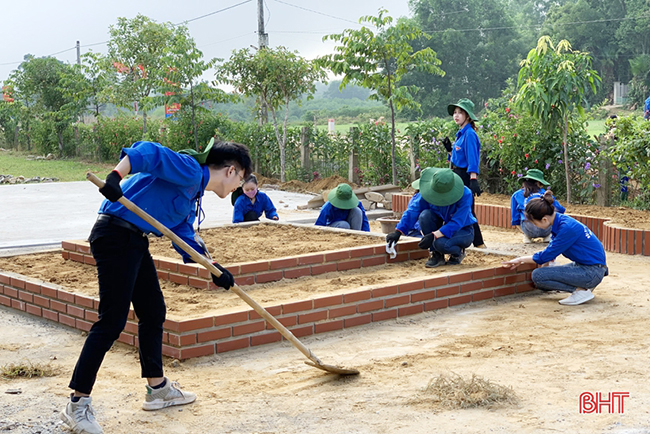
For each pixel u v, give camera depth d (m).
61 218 13.56
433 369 4.81
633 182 13.11
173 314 5.51
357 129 18.73
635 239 9.82
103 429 3.86
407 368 4.86
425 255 8.01
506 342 5.49
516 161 14.30
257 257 7.07
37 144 36.22
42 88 35.38
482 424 3.75
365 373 4.77
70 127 34.06
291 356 5.32
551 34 70.88
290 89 21.19
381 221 11.10
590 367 4.72
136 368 5.06
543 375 4.58
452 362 4.96
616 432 3.56
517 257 7.87
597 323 6.09
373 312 6.30
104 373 4.92
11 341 5.80
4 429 3.82
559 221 7.03
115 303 3.89
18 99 36.44
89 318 5.97
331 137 19.84
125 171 3.67
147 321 4.19
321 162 20.17
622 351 5.11
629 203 12.80
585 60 12.88
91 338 3.86
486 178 15.31
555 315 6.45
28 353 5.44
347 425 3.82
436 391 4.27
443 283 6.78
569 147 13.43
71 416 3.78
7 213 14.29
